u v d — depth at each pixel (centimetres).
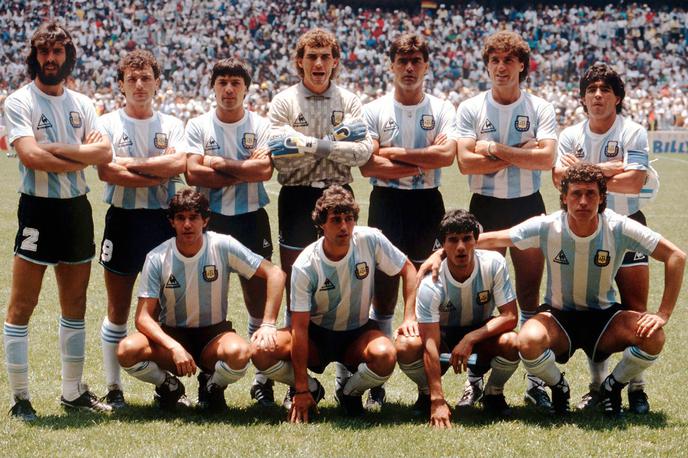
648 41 4238
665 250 543
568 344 565
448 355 568
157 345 547
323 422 541
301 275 544
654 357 543
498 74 617
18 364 549
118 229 600
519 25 4306
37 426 528
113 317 596
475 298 559
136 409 574
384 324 633
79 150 541
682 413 567
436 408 538
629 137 610
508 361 548
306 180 611
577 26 4281
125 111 610
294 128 614
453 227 534
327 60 602
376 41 4200
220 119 621
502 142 630
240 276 622
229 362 536
